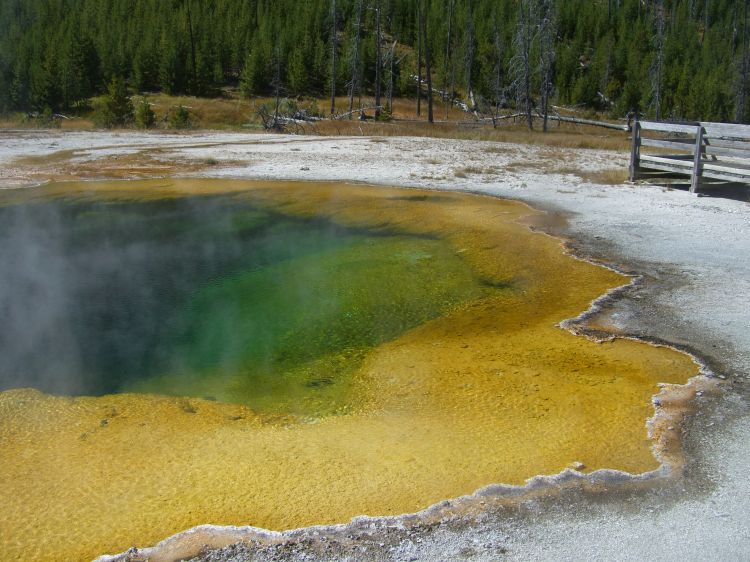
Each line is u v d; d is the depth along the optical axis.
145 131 29.16
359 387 5.89
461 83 58.19
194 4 61.25
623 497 4.26
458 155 20.61
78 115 43.81
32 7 59.97
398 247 10.41
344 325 7.39
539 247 10.17
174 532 3.97
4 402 5.60
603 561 3.70
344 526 4.00
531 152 21.84
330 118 42.59
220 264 9.74
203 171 17.27
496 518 4.07
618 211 12.47
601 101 57.47
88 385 6.00
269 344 6.91
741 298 7.79
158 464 4.66
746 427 5.06
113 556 3.79
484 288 8.50
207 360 6.55
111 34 54.25
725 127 13.30
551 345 6.65
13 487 4.40
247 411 5.49
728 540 3.86
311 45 56.72
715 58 59.19
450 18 57.69
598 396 5.59
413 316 7.61
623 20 66.06
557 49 58.75
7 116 39.72
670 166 14.86
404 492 4.32
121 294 8.54
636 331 6.95
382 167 17.92
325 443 4.93
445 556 3.75
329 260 9.83
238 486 4.39
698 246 9.99
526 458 4.70
